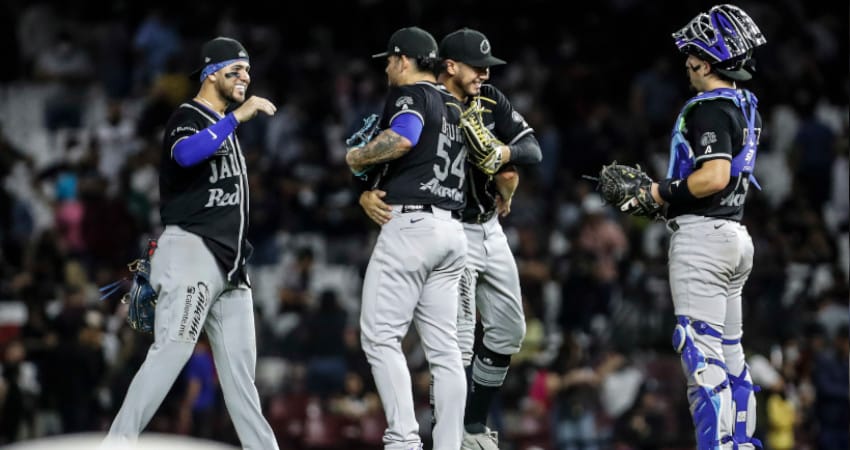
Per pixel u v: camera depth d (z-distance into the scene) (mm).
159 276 25984
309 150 72500
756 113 25531
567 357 51500
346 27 87500
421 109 24906
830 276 60125
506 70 83375
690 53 25516
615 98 82188
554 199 67562
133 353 50375
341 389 52031
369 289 25375
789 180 72312
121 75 81500
